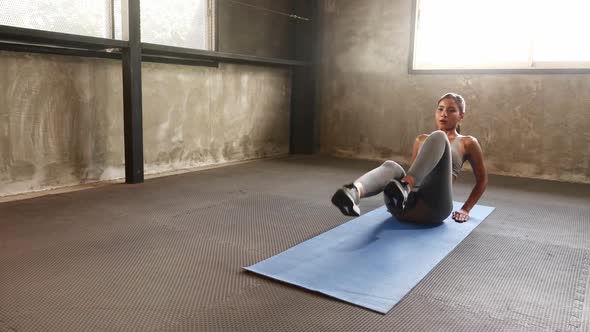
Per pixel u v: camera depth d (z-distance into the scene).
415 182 2.51
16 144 3.99
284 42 6.67
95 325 1.81
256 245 2.80
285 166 5.82
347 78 6.70
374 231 3.04
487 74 5.67
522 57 5.51
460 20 5.83
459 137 3.29
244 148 6.27
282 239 2.92
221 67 5.77
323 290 2.12
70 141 4.38
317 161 6.31
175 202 3.83
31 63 4.02
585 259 2.66
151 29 4.95
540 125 5.43
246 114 6.22
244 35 6.02
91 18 4.38
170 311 1.94
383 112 6.47
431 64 6.09
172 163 5.35
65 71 4.27
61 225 3.14
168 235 2.97
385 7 6.28
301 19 6.73
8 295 2.06
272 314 1.92
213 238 2.92
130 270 2.38
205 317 1.89
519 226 3.33
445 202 2.99
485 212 3.65
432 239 2.89
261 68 6.35
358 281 2.24
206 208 3.66
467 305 2.04
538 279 2.35
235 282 2.25
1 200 3.81
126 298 2.06
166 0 5.06
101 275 2.31
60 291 2.12
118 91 4.72
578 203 4.13
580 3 5.09
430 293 2.15
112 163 4.76
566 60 5.25
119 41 4.19
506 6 5.52
